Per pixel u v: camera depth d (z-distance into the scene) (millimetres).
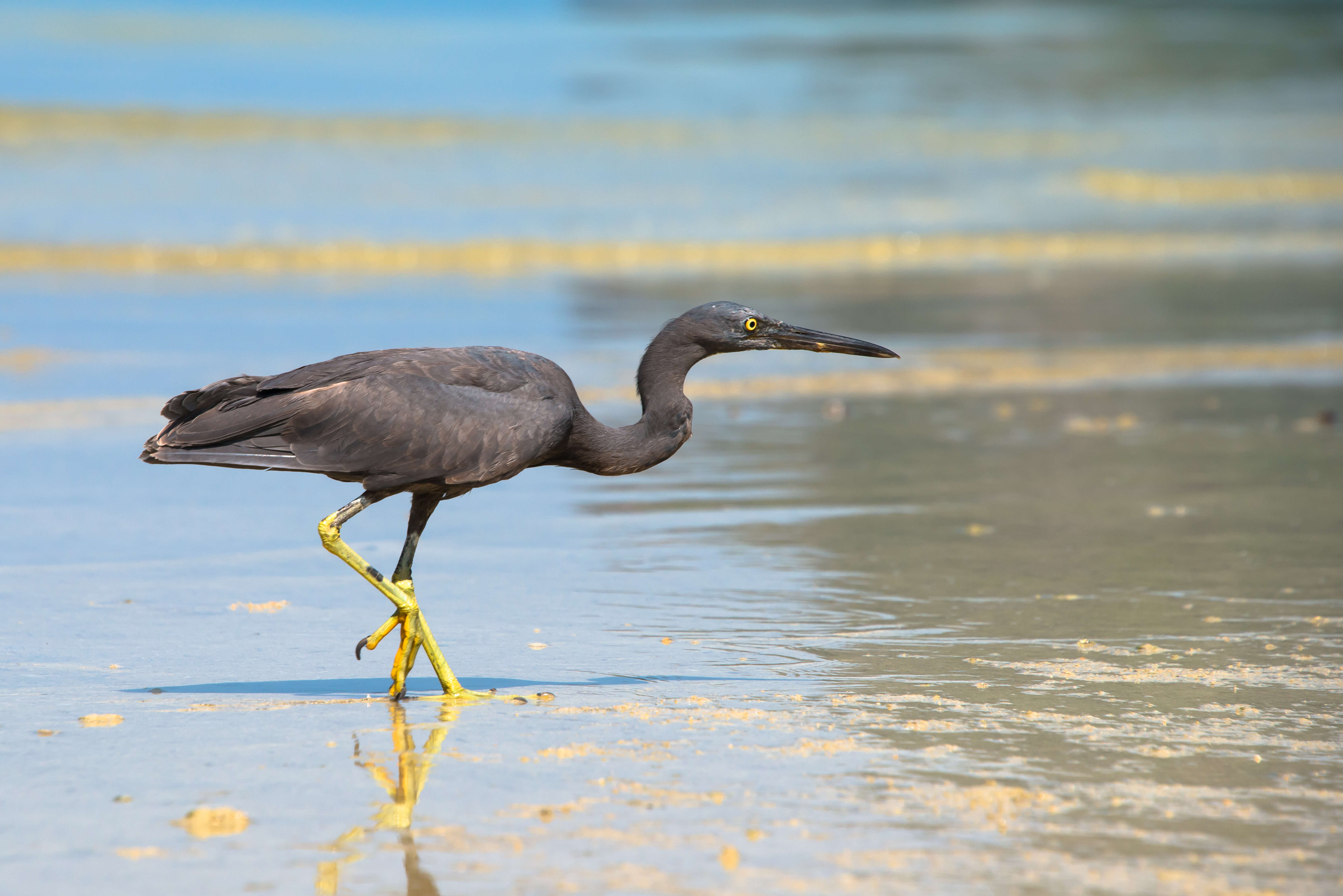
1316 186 40344
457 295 25609
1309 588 11617
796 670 9617
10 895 6223
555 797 7312
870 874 6426
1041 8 80562
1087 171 41656
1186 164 42719
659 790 7391
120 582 11742
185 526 13562
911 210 36125
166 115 42219
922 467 16062
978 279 28969
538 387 9422
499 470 9211
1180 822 6996
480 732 8312
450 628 10680
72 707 8734
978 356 22297
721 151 42812
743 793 7352
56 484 14828
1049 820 7020
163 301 24328
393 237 30516
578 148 42344
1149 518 13914
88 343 21062
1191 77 57281
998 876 6418
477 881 6391
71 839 6793
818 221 34406
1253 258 31703
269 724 8453
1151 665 9656
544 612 11062
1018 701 8883
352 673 9594
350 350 20812
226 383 9125
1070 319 25219
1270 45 65000
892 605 11227
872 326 24266
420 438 9016
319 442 9023
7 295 24422
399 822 7000
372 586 11828
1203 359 22250
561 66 58469
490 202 34938
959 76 56688
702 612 11078
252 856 6633
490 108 47656
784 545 13039
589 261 29781
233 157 39094
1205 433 17766
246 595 11469
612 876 6422
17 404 17812
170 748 8016
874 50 63500
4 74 51469
